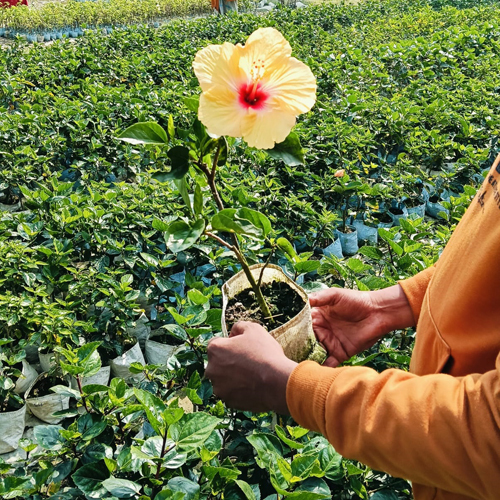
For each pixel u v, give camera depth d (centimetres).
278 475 206
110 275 420
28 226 445
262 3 2691
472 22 1781
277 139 147
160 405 215
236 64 145
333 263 346
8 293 374
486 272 128
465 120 739
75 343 365
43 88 1004
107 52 1285
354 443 125
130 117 764
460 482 112
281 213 522
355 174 645
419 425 114
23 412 352
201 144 167
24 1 2306
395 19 1788
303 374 136
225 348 149
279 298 201
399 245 388
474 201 146
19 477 238
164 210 471
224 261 394
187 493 213
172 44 1379
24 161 639
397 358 294
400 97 851
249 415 276
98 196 481
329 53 1138
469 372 142
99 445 247
